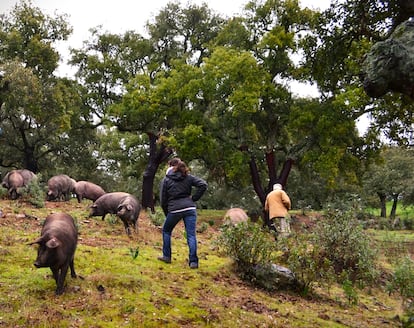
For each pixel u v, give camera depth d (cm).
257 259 737
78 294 533
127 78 2489
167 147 2225
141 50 2455
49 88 2114
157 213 1288
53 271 526
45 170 3148
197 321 507
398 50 464
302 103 2038
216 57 1986
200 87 1975
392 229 2362
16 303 489
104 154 3005
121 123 2384
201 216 2225
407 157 3766
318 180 3162
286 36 1920
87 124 2631
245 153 2023
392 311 712
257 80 1861
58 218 556
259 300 625
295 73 1468
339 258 873
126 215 935
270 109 2062
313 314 612
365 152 2038
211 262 793
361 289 811
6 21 2231
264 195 2066
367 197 3522
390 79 478
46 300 507
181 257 806
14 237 784
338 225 887
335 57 767
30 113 2092
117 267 663
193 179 725
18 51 2166
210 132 2006
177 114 2166
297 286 722
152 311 511
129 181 3591
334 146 1823
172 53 2489
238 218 1084
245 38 2138
